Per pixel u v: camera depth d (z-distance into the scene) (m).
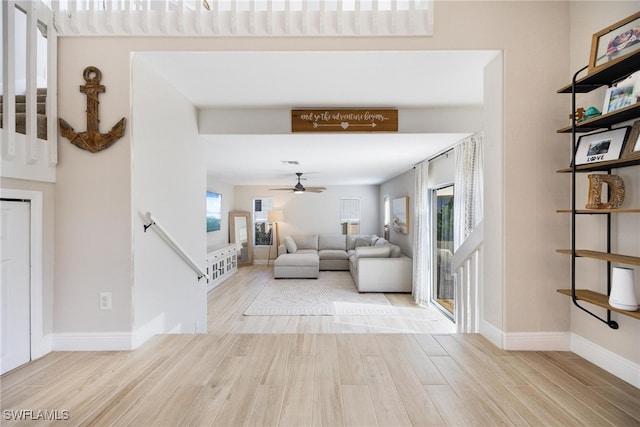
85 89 2.28
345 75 2.67
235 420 1.54
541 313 2.31
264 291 6.21
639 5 1.78
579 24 2.22
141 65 2.41
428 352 2.29
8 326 2.02
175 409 1.63
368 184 9.52
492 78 2.44
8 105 1.94
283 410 1.62
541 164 2.30
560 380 1.90
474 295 2.92
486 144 2.53
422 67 2.55
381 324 4.41
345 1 3.88
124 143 2.29
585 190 2.19
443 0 2.31
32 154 2.07
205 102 3.25
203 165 3.60
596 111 1.95
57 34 2.28
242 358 2.20
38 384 1.87
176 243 2.73
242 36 2.32
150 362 2.13
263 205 9.66
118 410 1.62
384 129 3.43
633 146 1.74
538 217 2.31
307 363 2.12
